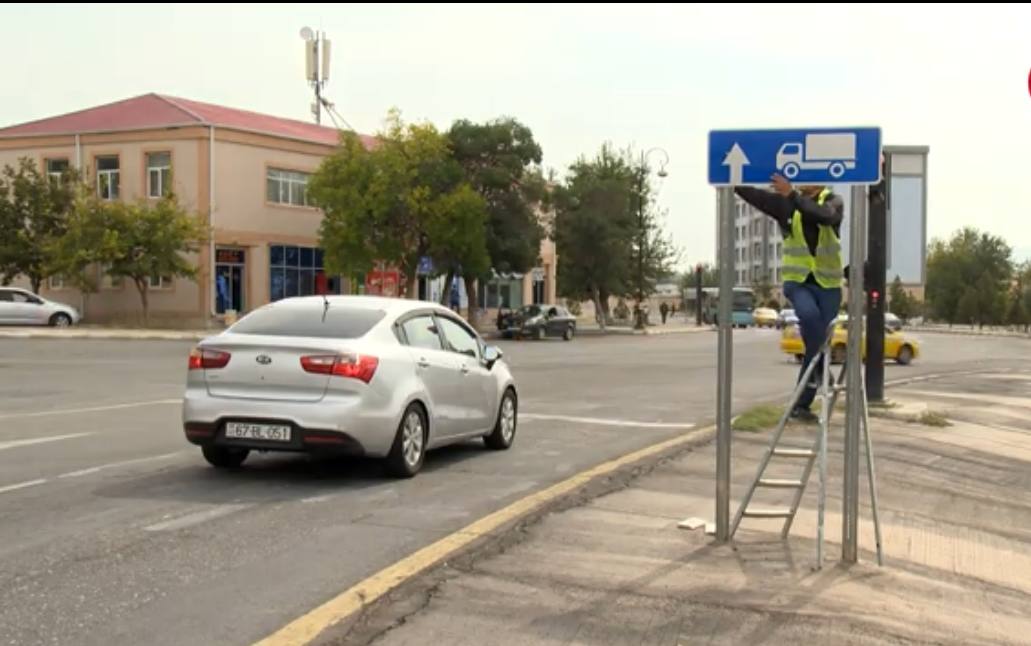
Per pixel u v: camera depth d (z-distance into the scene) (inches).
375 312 380.5
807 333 334.3
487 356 444.8
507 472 389.4
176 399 645.3
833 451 429.1
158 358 1045.2
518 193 1854.1
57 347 1211.9
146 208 1609.3
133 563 249.0
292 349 349.7
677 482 354.6
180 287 1721.2
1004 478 412.8
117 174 1772.9
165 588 228.8
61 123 1865.2
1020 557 288.4
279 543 270.2
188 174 1724.9
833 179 243.6
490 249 1831.9
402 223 1743.4
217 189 1738.4
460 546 261.4
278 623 205.8
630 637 196.4
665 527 283.6
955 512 339.6
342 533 282.4
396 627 201.0
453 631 199.0
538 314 1834.4
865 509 327.9
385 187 1663.4
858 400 247.3
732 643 194.1
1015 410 617.9
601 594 221.6
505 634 197.6
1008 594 246.4
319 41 2215.8
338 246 1701.5
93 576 237.5
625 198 2340.1
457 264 1792.6
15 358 1021.2
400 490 347.9
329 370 347.3
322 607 213.9
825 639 197.2
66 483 350.3
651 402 665.0
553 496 326.6
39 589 227.0
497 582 230.2
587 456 432.8
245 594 224.8
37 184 1696.6
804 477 263.6
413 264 1771.7
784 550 259.4
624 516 297.7
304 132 1952.5
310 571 243.4
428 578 232.8
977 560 275.7
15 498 324.2
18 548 261.3
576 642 193.6
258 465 392.5
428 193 1683.1
